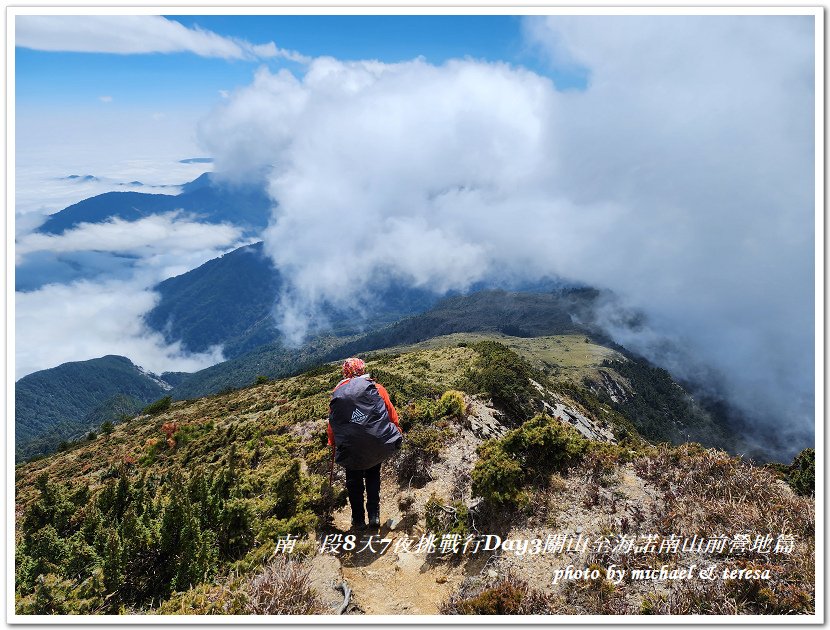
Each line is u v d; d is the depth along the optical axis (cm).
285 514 737
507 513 630
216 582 555
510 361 4188
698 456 664
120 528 656
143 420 5397
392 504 787
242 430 2005
